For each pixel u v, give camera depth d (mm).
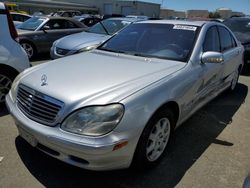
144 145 2535
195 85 3266
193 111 3523
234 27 8859
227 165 2998
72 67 3027
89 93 2395
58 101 2367
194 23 3893
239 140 3594
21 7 37844
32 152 3004
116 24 7996
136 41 3811
